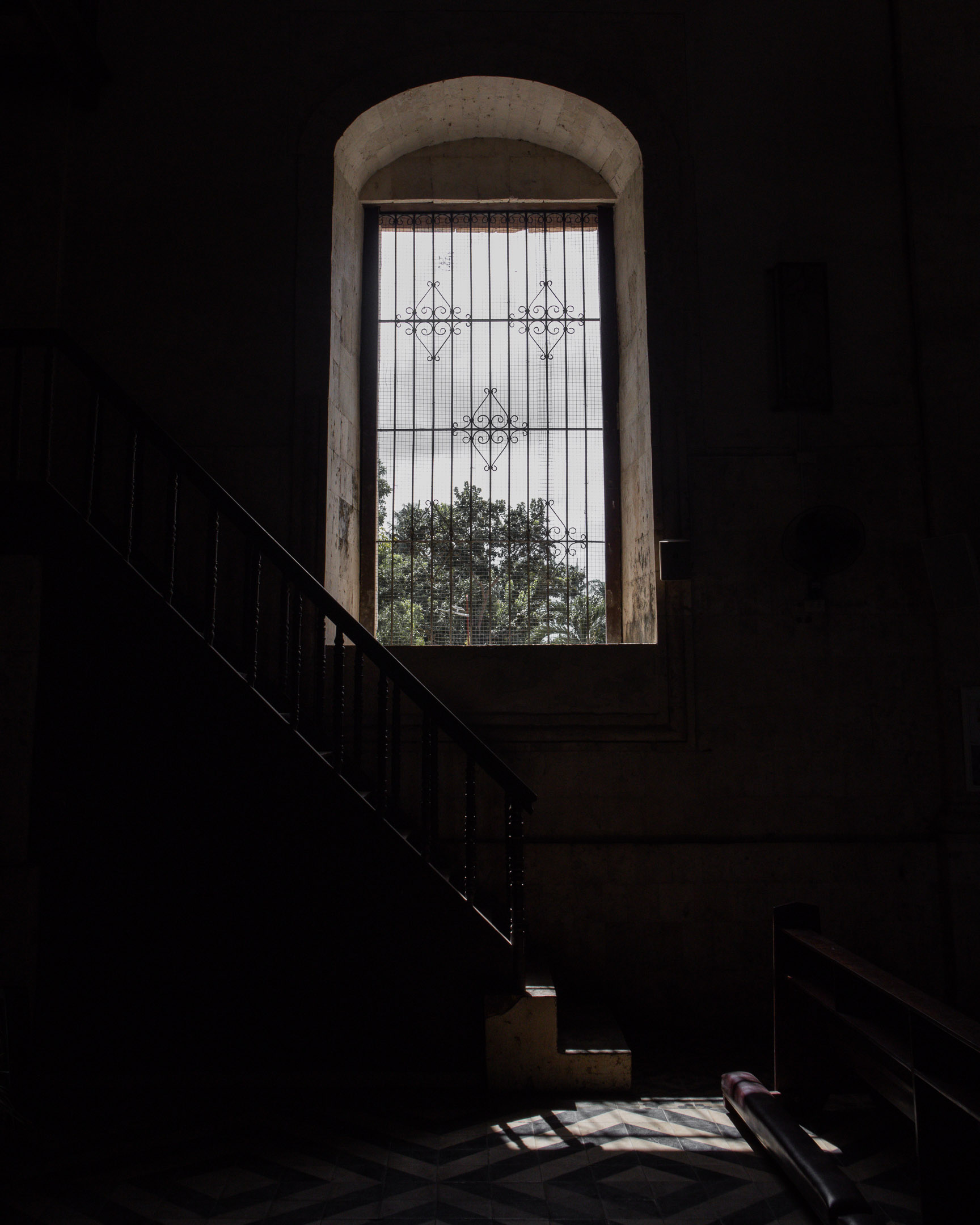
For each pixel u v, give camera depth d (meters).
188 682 4.48
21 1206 3.17
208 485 4.54
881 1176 3.43
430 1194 3.28
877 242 6.03
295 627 4.54
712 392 5.90
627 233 6.44
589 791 5.56
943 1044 2.85
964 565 5.50
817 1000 3.74
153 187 6.07
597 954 5.42
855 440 5.86
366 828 4.38
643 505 6.05
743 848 5.49
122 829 4.53
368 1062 4.39
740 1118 3.92
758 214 6.05
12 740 4.57
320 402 5.87
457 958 4.37
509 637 6.36
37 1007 4.46
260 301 5.97
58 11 5.42
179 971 4.47
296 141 6.11
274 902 4.45
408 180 6.64
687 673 5.65
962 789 5.49
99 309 5.94
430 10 6.20
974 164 6.02
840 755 5.61
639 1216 3.13
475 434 6.52
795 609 5.73
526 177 6.66
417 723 5.62
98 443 4.76
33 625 4.62
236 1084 4.32
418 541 6.43
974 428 5.79
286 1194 3.27
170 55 6.20
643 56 6.18
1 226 5.92
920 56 6.11
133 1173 3.44
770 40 6.20
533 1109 4.08
